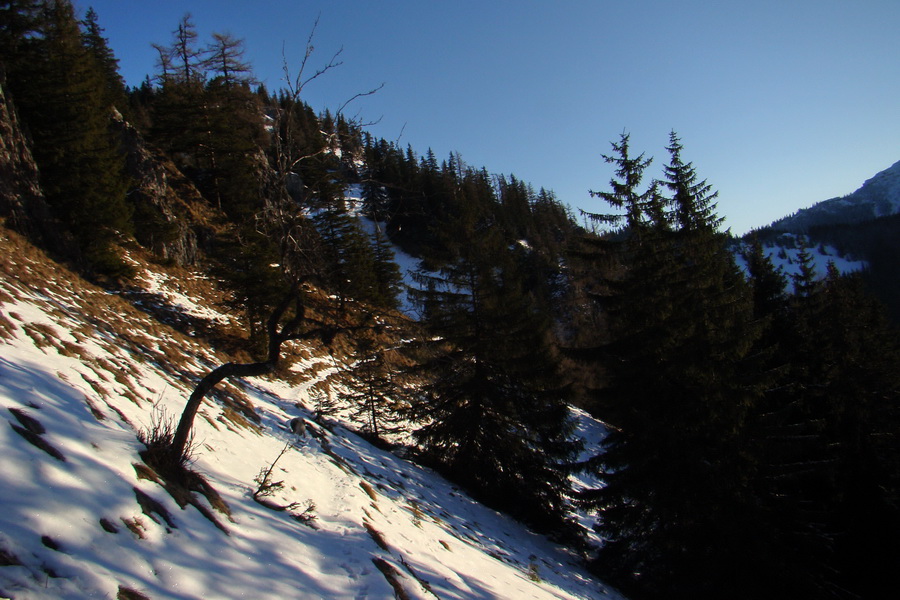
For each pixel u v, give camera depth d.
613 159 15.40
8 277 10.70
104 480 4.21
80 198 21.36
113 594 3.14
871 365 19.12
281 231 5.58
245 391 14.33
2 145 18.83
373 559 5.89
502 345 15.98
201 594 3.70
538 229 69.81
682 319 12.44
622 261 15.17
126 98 45.06
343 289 6.80
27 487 3.54
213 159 36.75
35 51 24.61
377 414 18.75
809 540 12.54
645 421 12.13
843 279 24.33
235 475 6.58
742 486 12.07
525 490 15.63
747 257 21.92
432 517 10.41
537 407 16.22
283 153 5.48
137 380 8.26
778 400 17.00
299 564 5.02
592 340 30.33
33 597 2.75
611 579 12.86
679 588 12.03
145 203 28.42
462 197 17.48
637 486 12.41
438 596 5.96
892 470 15.95
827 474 14.42
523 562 10.66
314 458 9.83
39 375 5.70
